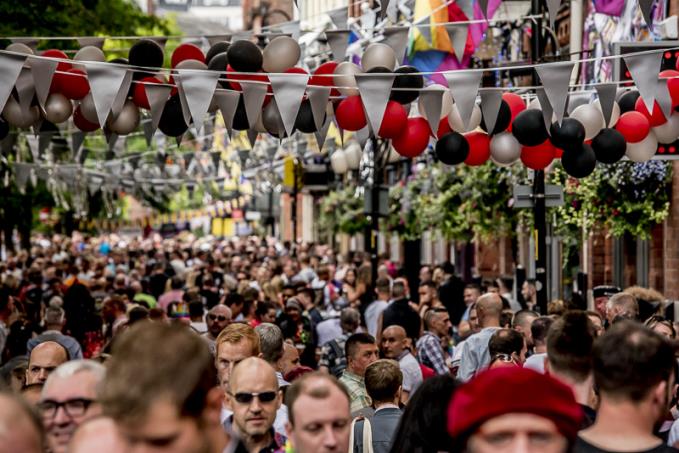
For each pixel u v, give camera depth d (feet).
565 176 136.77
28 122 84.07
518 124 83.05
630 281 171.94
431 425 43.21
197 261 282.36
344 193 279.49
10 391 30.19
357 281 163.02
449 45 104.73
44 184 276.82
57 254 321.73
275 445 49.47
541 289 115.03
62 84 82.02
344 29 89.25
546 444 27.22
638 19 143.54
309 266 232.53
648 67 74.38
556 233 170.19
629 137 84.12
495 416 27.14
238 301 127.54
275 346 73.41
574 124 82.38
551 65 74.95
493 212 170.50
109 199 346.74
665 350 35.55
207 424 26.94
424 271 172.96
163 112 84.38
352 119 82.53
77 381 37.65
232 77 81.35
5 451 28.17
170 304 138.41
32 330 121.49
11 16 197.98
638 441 35.27
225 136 229.45
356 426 56.59
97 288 188.44
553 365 44.88
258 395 48.75
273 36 91.40
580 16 179.01
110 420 28.55
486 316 87.61
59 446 37.55
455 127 84.38
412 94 81.35
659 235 158.30
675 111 85.05
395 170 260.01
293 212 262.67
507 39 182.91
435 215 182.09
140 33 262.67
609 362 35.37
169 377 26.53
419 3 104.94
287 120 76.69
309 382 38.91
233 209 458.50
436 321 105.50
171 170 244.83
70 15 216.54
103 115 77.30
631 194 136.15
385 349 84.58
